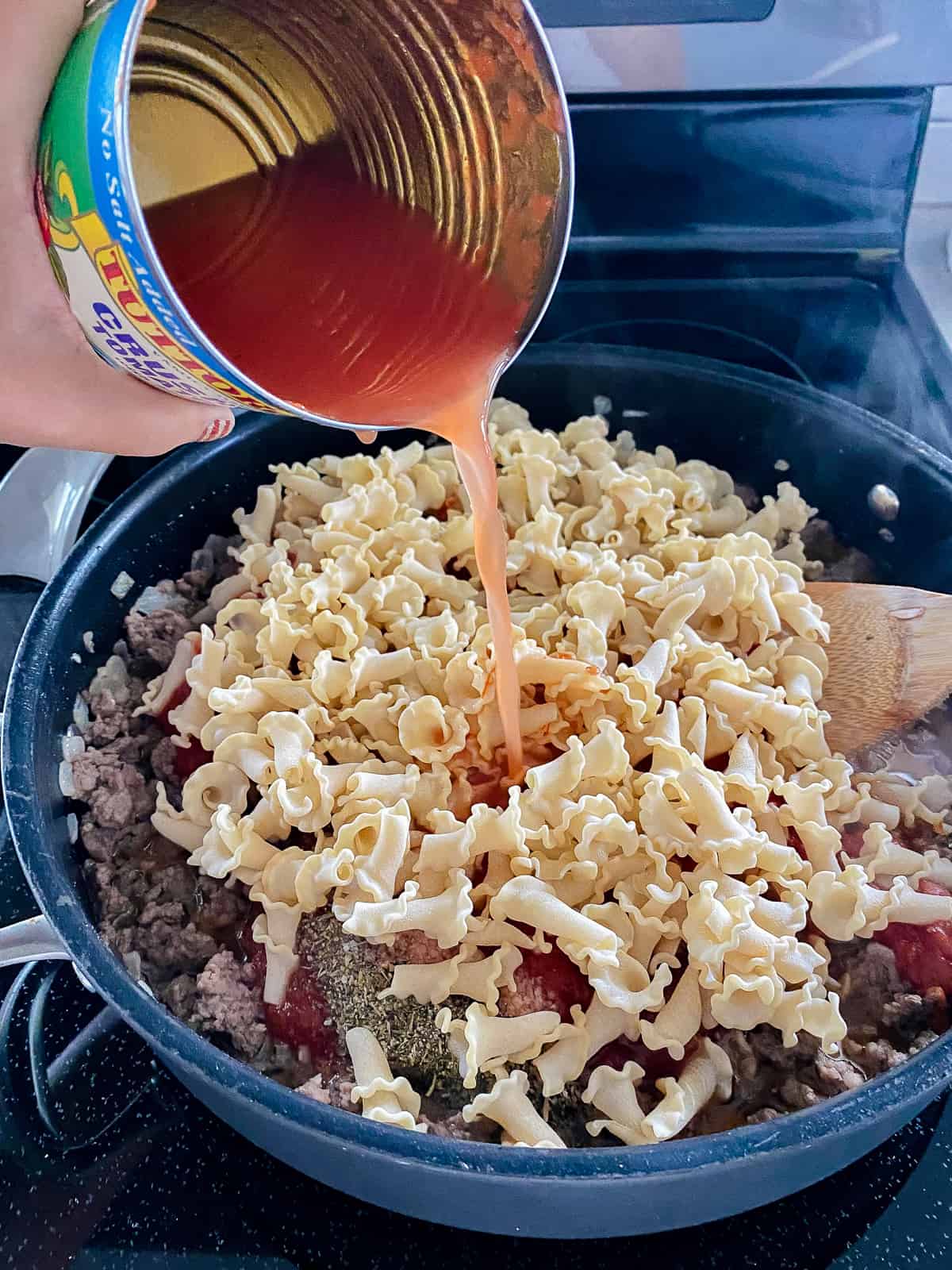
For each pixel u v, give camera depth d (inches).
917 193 14.2
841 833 11.0
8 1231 8.9
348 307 8.7
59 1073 9.9
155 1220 9.0
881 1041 9.7
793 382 13.3
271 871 10.1
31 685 10.4
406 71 8.6
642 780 10.4
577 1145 9.1
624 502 13.1
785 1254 8.7
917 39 12.4
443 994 9.4
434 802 10.7
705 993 9.7
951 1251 8.6
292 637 11.6
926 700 11.8
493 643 11.0
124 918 10.5
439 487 13.5
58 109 6.4
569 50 12.7
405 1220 9.0
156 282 6.2
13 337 7.7
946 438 13.2
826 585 12.7
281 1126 7.5
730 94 13.1
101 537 11.8
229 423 9.6
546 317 15.3
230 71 8.7
